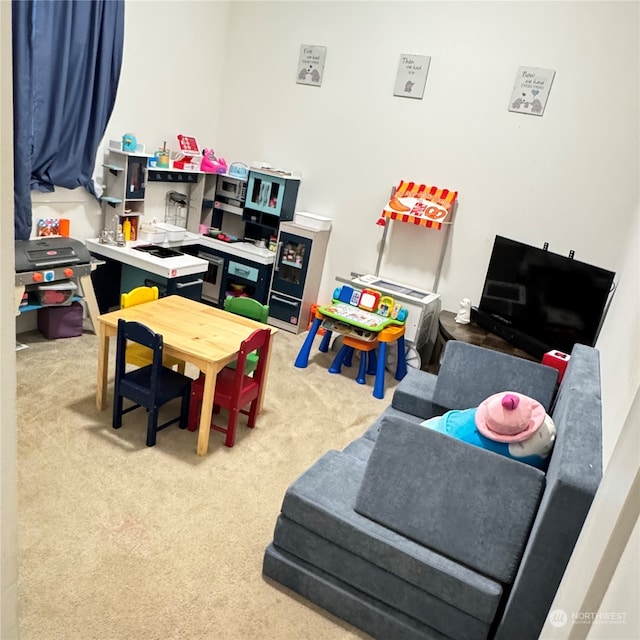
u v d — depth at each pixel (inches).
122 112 146.9
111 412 107.7
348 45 155.7
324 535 68.5
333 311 139.6
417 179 153.8
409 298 144.4
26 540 74.2
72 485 86.0
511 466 62.4
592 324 119.1
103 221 149.3
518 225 144.2
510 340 135.3
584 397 72.5
